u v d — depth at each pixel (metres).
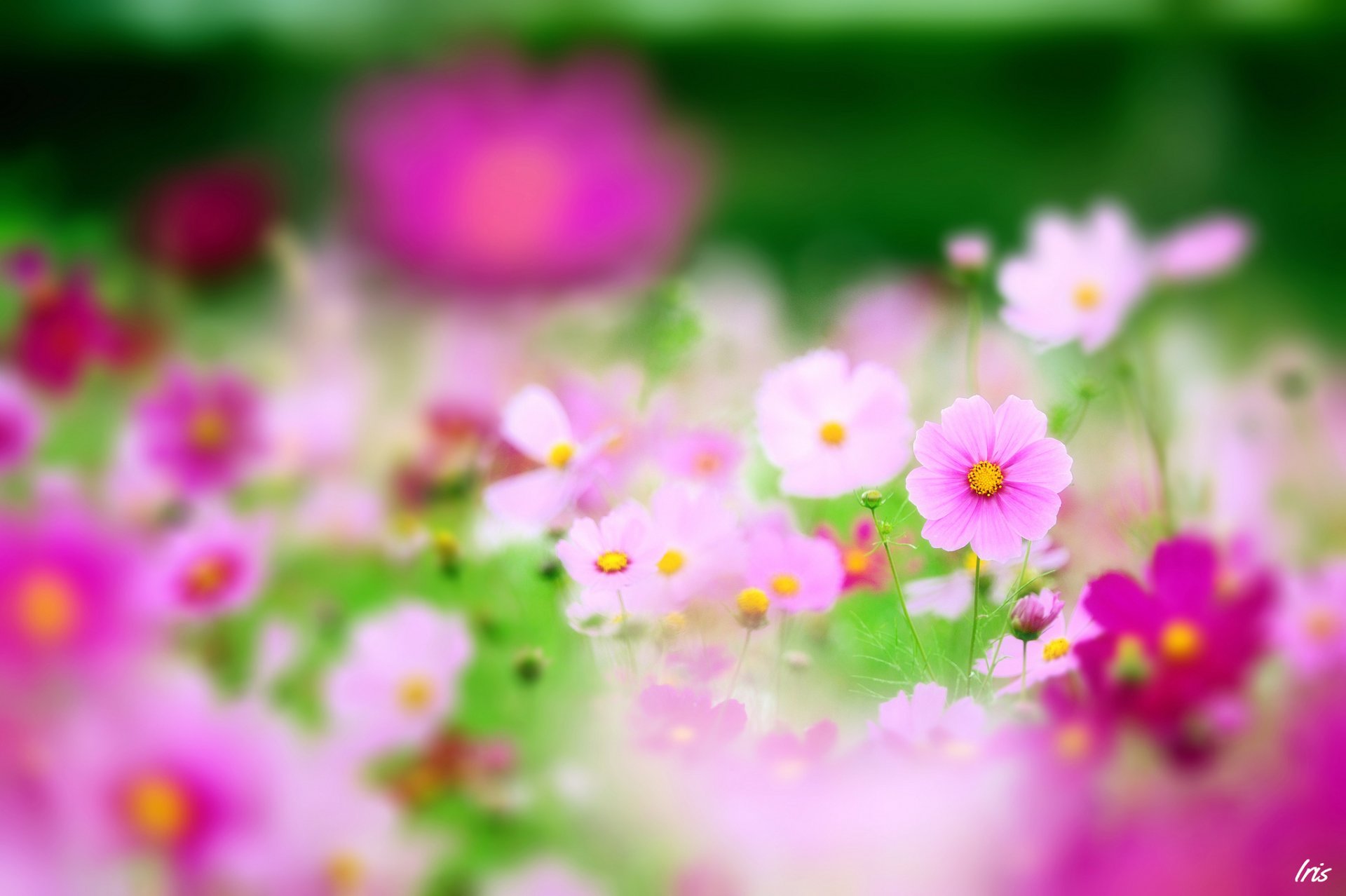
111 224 2.72
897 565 2.07
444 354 2.20
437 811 1.87
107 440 2.18
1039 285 2.14
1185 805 1.80
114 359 2.21
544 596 2.04
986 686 1.92
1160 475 2.09
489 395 2.17
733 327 2.44
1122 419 2.26
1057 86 11.22
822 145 10.19
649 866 1.84
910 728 1.85
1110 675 1.85
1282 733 1.82
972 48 11.61
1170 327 2.63
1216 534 2.04
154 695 1.82
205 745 1.80
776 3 12.22
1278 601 1.87
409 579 2.04
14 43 10.53
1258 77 10.11
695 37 12.05
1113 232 2.14
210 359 2.27
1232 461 2.11
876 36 12.02
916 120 11.09
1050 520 1.91
